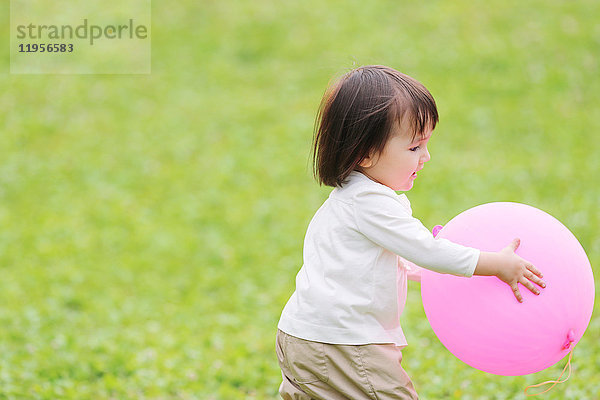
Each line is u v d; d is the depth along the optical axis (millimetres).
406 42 19406
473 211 4363
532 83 17625
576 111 16531
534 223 4203
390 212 4078
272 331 9188
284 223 12734
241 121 16938
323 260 4230
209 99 17984
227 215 13102
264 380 7633
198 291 10648
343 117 4145
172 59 19703
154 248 12047
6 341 8852
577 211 12023
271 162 15094
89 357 8273
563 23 19750
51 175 14852
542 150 15062
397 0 21562
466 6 20953
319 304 4156
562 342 4059
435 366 7543
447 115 16406
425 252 3994
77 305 10281
